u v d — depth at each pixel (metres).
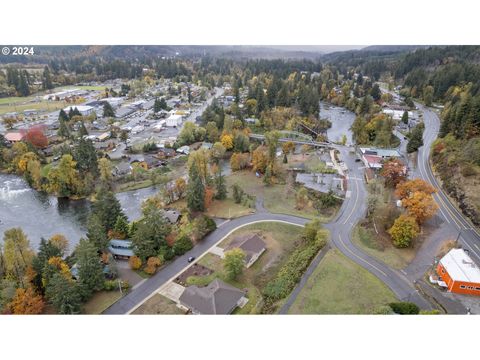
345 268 60.31
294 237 73.62
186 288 56.50
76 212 96.12
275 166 108.69
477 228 70.88
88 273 57.06
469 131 96.38
